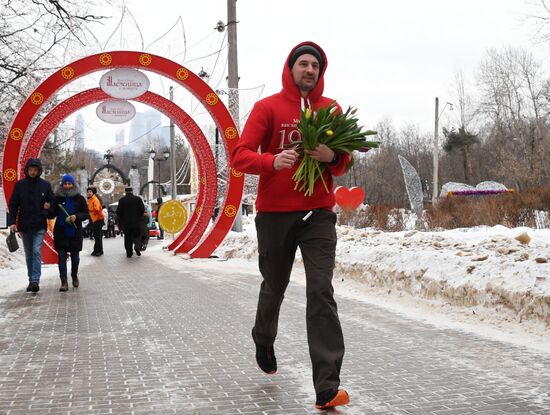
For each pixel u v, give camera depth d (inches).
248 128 162.7
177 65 588.4
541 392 167.9
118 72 574.2
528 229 589.9
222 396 169.9
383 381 181.5
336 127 156.4
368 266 390.0
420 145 2795.3
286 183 159.9
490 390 170.6
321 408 154.4
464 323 275.1
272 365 179.5
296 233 160.9
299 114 165.8
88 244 984.3
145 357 217.0
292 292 372.5
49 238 574.6
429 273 330.3
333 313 153.3
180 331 261.7
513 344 230.1
